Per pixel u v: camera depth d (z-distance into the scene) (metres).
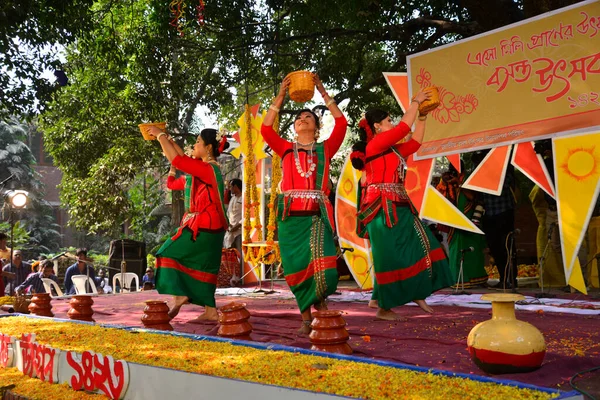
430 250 5.21
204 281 5.21
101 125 17.64
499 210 7.58
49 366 3.46
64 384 3.33
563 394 2.08
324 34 13.68
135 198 24.59
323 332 3.30
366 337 3.95
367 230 5.17
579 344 3.54
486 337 2.87
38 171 41.69
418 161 7.28
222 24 13.87
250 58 15.48
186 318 5.59
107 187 17.75
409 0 13.29
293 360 2.81
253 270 10.12
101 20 15.30
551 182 6.21
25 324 4.53
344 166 7.68
